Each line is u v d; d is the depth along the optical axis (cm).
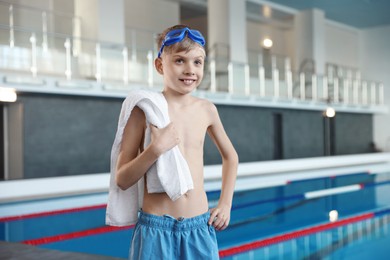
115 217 164
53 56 1017
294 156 1620
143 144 162
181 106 164
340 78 1831
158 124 154
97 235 543
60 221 627
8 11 1095
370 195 884
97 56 1084
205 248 159
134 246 161
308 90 1686
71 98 1048
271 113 1540
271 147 1537
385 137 2117
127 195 165
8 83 899
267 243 506
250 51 1739
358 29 2245
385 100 2177
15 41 966
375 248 474
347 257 441
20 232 562
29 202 781
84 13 1188
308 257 443
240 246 485
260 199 827
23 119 972
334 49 2152
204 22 1833
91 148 1086
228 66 1391
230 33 1504
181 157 156
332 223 612
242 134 1440
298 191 927
